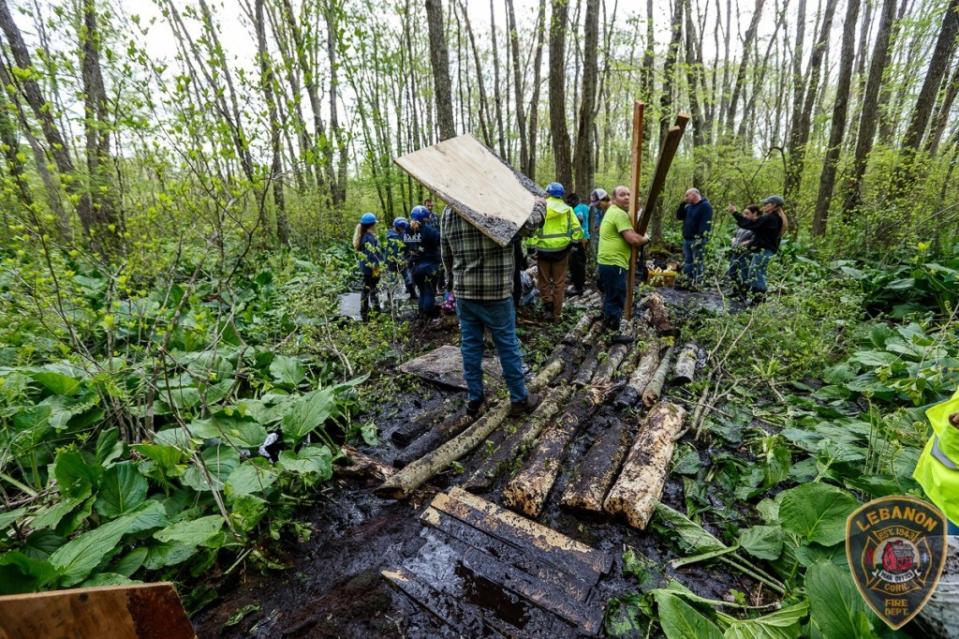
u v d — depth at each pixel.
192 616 1.84
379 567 2.03
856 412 3.04
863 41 15.84
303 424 2.64
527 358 4.40
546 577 1.91
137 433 2.60
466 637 1.69
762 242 5.95
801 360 3.70
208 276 4.42
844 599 1.42
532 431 2.97
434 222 5.83
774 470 2.31
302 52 2.83
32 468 2.46
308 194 9.89
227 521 2.02
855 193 7.92
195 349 3.77
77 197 2.61
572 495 2.33
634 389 3.49
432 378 3.98
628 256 4.57
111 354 2.52
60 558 1.69
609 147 18.92
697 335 4.73
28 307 2.65
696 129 11.62
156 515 1.92
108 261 3.67
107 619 1.11
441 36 6.38
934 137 7.78
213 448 2.48
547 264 5.19
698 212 7.11
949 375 2.77
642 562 1.99
